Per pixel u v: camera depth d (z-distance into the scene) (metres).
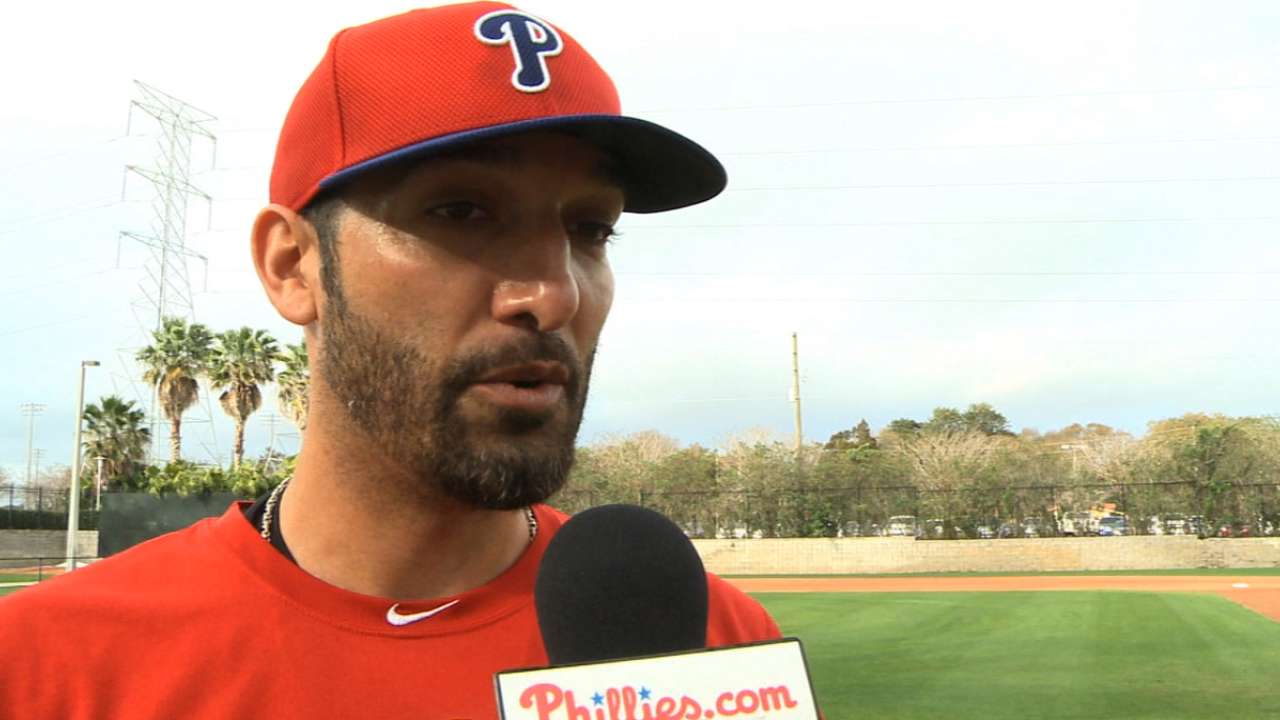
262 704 1.23
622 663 1.01
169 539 1.45
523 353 1.15
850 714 8.72
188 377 41.59
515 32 1.21
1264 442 36.12
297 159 1.27
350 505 1.32
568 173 1.22
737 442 43.03
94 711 1.21
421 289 1.15
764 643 1.07
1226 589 24.22
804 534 38.72
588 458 41.16
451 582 1.39
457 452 1.15
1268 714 8.63
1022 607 19.47
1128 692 9.71
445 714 1.28
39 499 42.25
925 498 37.88
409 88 1.16
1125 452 40.59
